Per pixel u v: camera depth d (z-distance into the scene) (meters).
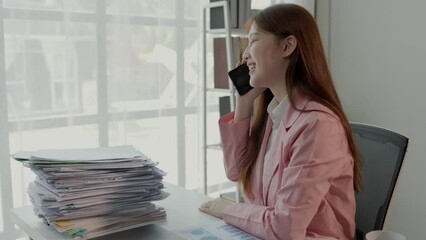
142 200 1.19
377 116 2.74
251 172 1.38
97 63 2.38
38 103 2.22
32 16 2.16
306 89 1.16
